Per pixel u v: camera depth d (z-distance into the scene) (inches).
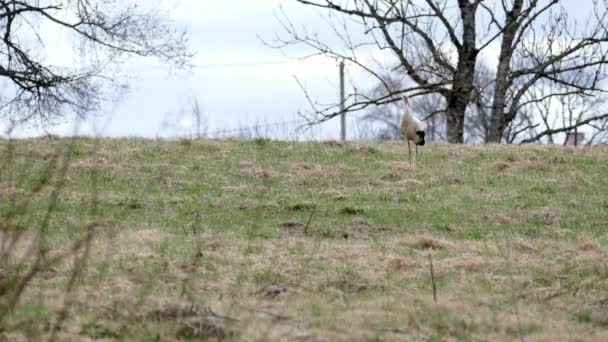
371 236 2082.9
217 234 2004.2
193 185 2568.9
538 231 2154.3
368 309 1483.8
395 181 2733.8
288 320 1412.4
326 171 2787.9
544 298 1571.1
